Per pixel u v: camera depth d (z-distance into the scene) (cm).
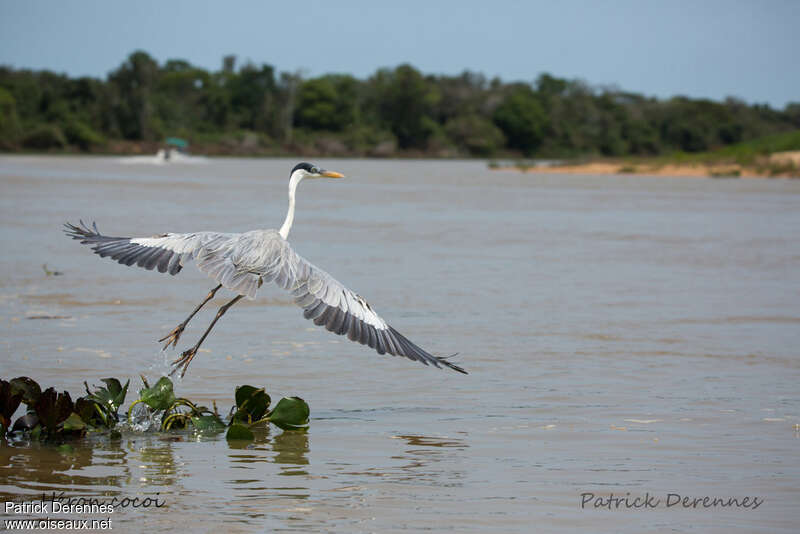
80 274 2141
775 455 998
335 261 2453
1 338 1482
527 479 925
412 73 16338
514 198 5378
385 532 793
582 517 830
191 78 15888
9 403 1048
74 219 3394
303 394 1234
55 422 1042
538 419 1129
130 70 14188
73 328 1569
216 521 816
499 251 2758
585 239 3139
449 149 16175
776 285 2158
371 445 1030
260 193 5341
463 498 871
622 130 17138
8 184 5647
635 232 3406
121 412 1141
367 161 14375
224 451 1016
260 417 1114
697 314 1781
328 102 16112
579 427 1094
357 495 880
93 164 9575
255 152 14538
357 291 2002
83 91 13988
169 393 1098
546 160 16175
